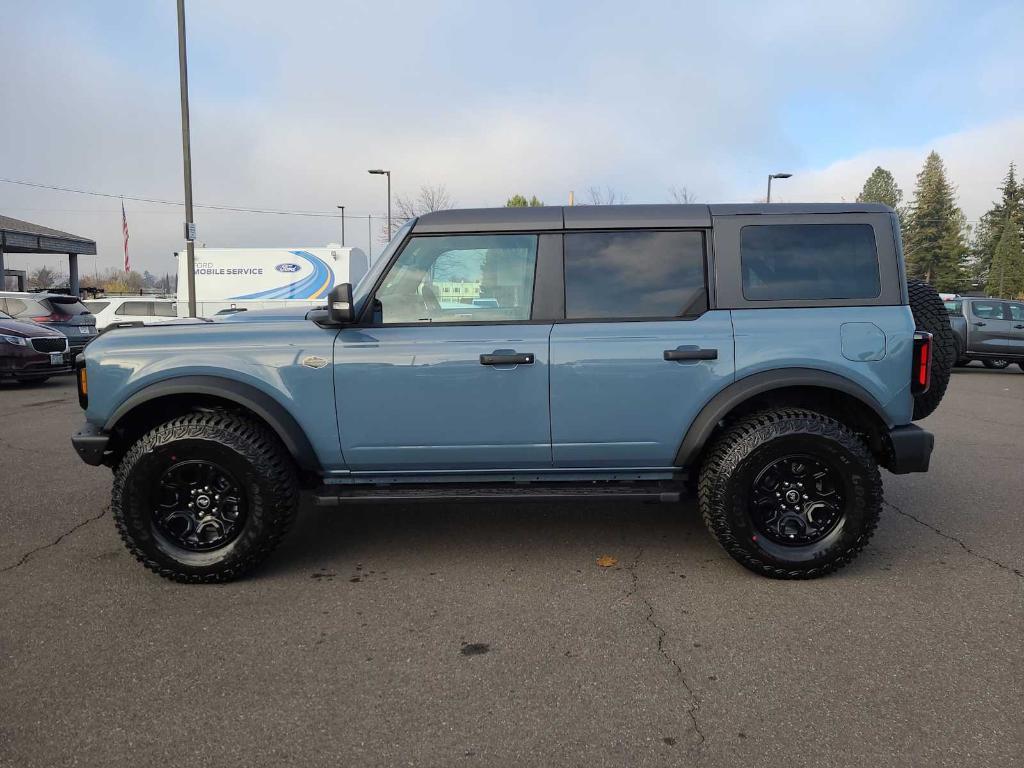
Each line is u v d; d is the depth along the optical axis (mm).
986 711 2463
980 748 2258
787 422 3496
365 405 3611
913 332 3590
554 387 3602
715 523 3578
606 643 2979
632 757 2232
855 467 3494
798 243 3689
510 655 2883
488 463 3713
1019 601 3377
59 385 12500
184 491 3605
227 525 3615
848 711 2471
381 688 2637
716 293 3658
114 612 3291
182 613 3279
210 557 3566
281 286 24344
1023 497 5215
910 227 71438
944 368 3986
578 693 2598
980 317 15273
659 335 3598
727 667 2775
